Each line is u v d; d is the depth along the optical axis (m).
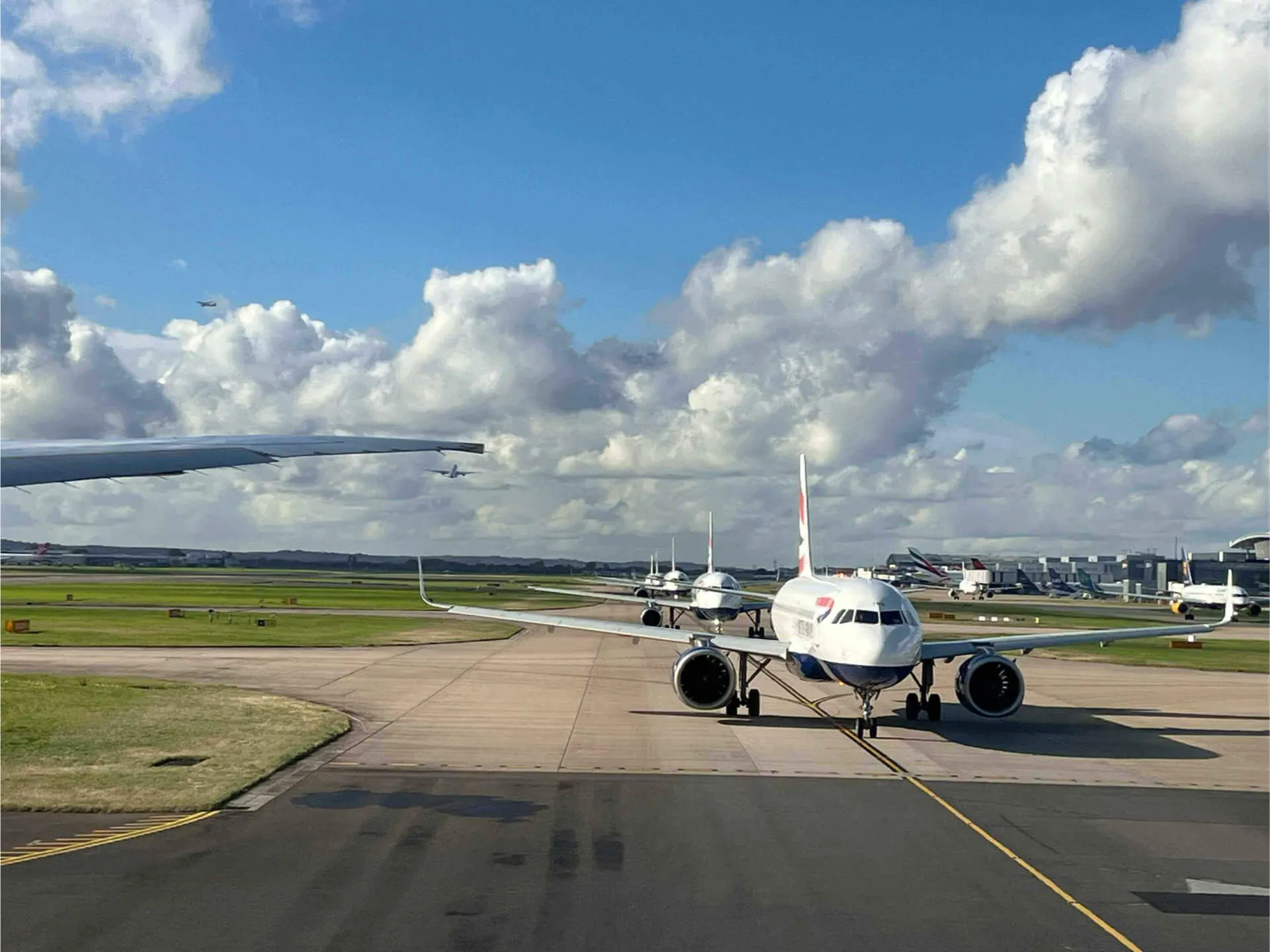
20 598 111.00
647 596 124.19
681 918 13.67
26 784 21.34
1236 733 31.92
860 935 13.16
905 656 28.25
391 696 36.69
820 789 22.20
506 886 14.93
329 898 14.26
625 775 23.25
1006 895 14.96
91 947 12.33
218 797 20.17
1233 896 15.17
